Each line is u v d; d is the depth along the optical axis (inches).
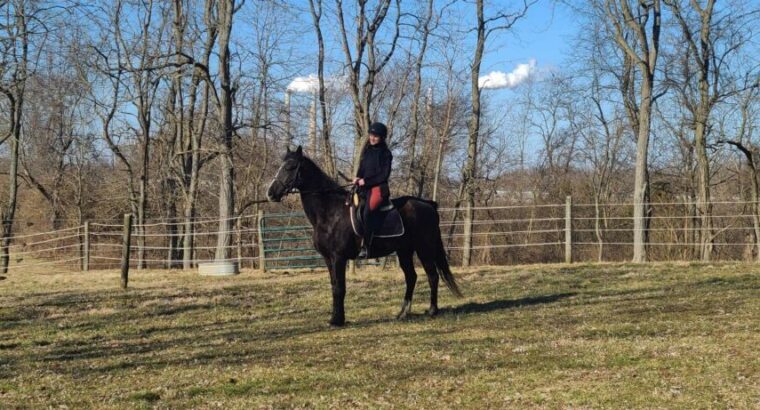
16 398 241.8
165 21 1012.5
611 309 392.2
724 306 382.6
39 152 1254.3
